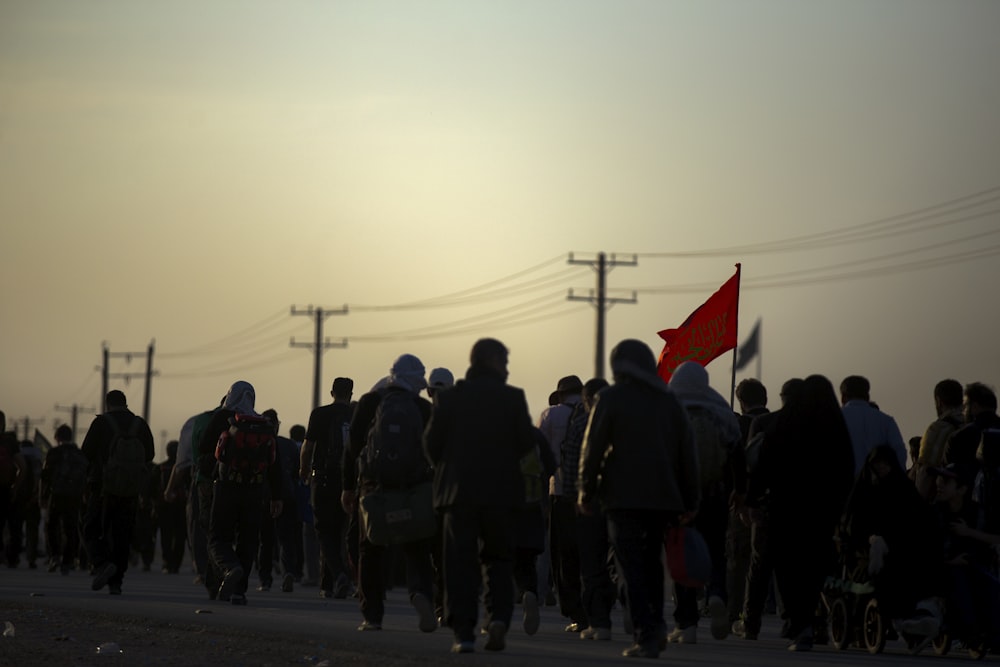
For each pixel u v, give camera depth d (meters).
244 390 37.31
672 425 24.70
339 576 40.75
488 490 24.55
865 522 28.56
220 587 38.12
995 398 29.94
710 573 26.06
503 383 25.30
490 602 25.20
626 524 24.45
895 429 30.33
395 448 27.11
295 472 46.81
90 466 39.53
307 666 23.83
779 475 27.69
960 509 29.08
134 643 27.22
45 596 37.53
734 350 35.22
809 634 27.42
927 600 28.12
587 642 27.95
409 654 24.61
